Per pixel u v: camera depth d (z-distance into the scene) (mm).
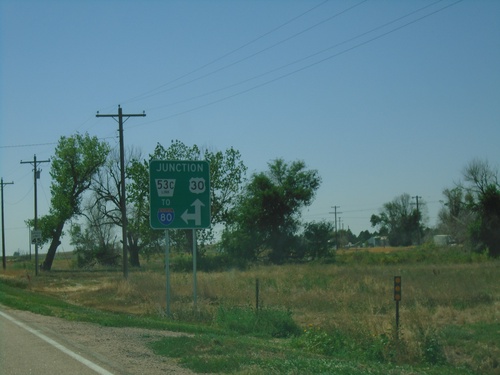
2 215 69062
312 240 73875
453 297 26422
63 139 69312
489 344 16812
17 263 89312
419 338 15102
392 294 27422
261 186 73875
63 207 68562
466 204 69062
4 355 11672
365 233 176375
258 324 18266
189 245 68188
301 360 11078
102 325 16797
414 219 123188
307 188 74438
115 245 83875
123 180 42781
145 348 12680
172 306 22516
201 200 19609
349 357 13781
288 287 32000
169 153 64688
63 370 10234
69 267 80562
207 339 13375
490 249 63875
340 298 25969
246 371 10062
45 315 19484
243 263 66812
